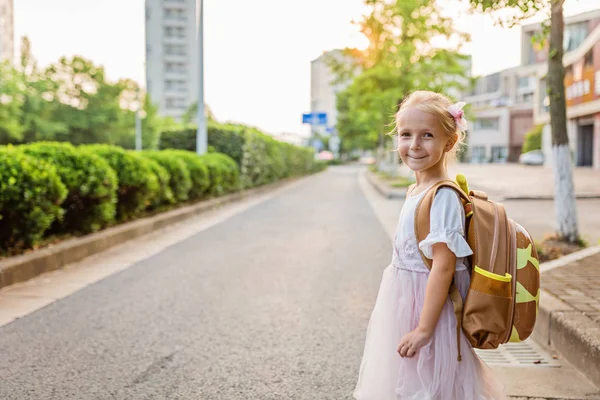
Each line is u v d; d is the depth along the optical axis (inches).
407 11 812.0
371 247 343.3
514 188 805.2
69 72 2137.1
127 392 133.2
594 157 1368.1
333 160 2979.8
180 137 803.4
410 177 968.3
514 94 2935.5
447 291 77.4
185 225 447.2
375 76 877.2
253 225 448.5
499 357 157.0
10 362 151.6
